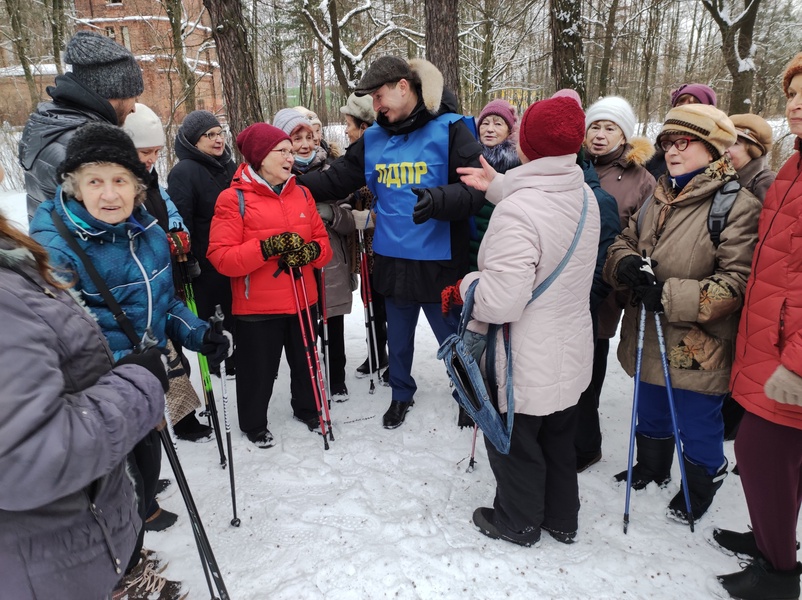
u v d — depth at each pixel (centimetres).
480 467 262
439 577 193
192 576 196
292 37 1344
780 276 163
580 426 254
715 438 210
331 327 330
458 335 190
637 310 215
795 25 991
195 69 1121
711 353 197
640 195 265
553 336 185
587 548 208
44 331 93
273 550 208
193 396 282
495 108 306
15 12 1174
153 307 180
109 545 111
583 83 568
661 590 188
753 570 183
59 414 91
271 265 265
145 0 1363
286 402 335
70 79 195
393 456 272
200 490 246
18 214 770
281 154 255
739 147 243
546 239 174
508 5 1123
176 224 261
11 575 95
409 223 271
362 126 355
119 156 157
